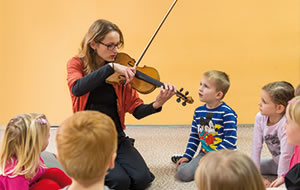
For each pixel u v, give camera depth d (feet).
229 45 10.36
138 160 6.18
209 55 10.41
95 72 5.62
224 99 10.63
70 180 5.12
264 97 5.78
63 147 3.02
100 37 5.91
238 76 10.50
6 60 10.54
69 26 10.36
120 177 5.67
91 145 2.98
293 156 5.20
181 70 10.48
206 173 2.53
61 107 10.73
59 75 10.59
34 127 4.38
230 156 2.57
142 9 10.23
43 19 10.36
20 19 10.36
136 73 6.15
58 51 10.48
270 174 6.75
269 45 10.34
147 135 9.69
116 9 10.25
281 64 10.43
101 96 6.24
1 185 4.31
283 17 10.19
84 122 3.09
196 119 6.82
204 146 6.66
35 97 10.70
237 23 10.25
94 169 3.03
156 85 6.16
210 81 6.37
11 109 10.77
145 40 10.35
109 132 3.10
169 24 10.28
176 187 6.11
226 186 2.45
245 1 10.16
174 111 10.67
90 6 10.26
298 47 10.32
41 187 4.64
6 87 10.67
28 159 4.34
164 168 7.07
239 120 10.69
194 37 10.33
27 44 10.46
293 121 4.00
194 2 10.18
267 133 6.05
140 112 6.54
